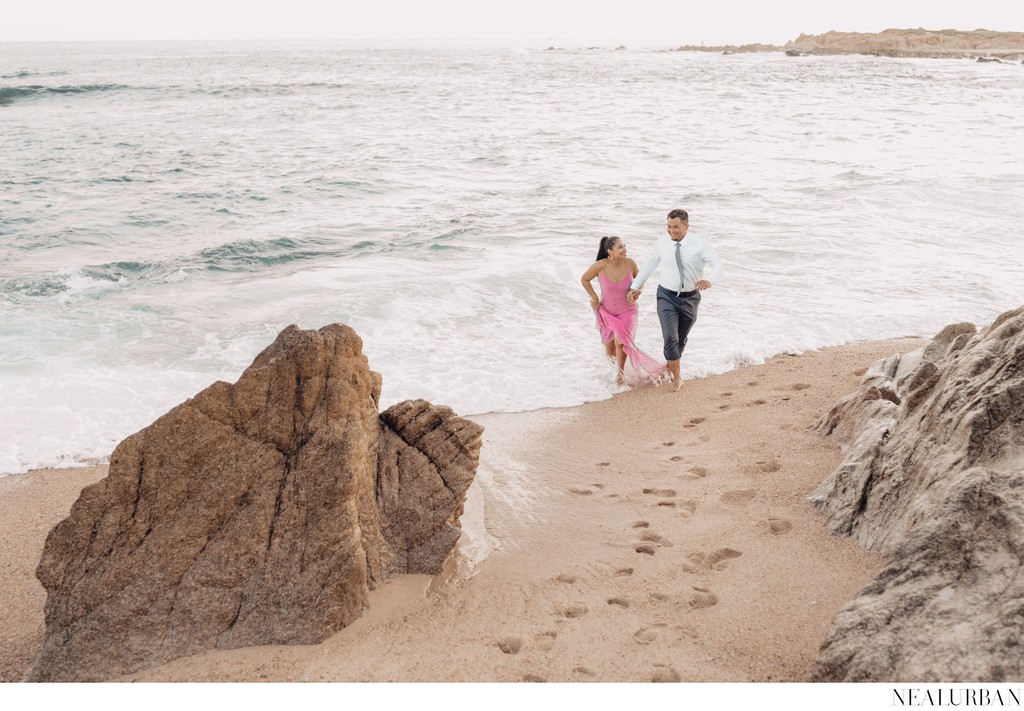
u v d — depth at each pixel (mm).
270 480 4191
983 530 3275
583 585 4449
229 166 22000
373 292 10930
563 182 19406
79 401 7711
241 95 45625
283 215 16328
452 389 8062
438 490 4641
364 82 57031
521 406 7707
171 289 11469
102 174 20891
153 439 4133
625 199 17109
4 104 41250
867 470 4668
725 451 6242
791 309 10227
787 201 16516
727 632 3811
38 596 4801
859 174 19109
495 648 3857
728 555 4637
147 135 28312
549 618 4121
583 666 3641
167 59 111562
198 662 3859
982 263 12070
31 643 4348
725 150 24172
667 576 4457
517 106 38656
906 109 36812
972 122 30984
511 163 22297
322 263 12750
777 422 6715
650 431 6973
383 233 14539
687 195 17219
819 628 3732
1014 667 2787
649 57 120750
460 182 19672
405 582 4445
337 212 16469
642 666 3609
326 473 4168
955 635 2986
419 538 4578
